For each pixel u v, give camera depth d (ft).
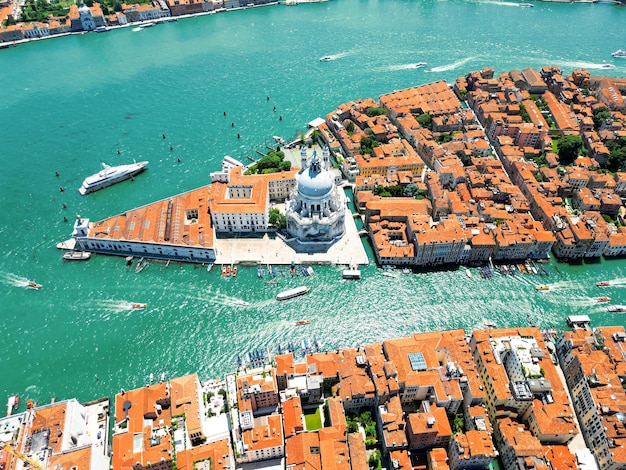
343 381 642.22
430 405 616.39
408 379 625.41
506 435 589.73
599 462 593.83
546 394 618.85
